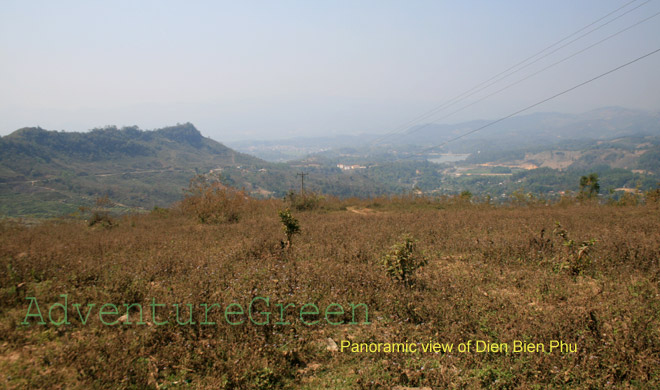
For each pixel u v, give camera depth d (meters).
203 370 5.03
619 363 4.86
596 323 5.72
